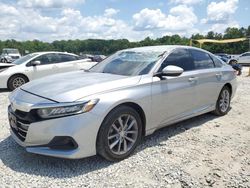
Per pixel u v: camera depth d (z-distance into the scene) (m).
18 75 9.37
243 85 11.22
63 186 3.11
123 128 3.71
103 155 3.55
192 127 5.12
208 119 5.65
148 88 3.99
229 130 4.99
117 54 5.21
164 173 3.40
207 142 4.39
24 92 3.79
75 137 3.28
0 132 4.78
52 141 3.30
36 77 9.68
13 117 3.69
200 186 3.13
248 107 6.80
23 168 3.49
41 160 3.71
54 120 3.28
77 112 3.29
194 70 4.94
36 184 3.14
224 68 5.84
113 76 4.12
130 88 3.80
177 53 4.77
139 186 3.12
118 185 3.14
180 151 4.04
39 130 3.33
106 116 3.49
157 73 4.21
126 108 3.68
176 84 4.46
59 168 3.50
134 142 3.87
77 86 3.62
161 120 4.30
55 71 10.04
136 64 4.45
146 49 4.98
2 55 32.44
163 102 4.22
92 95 3.43
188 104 4.77
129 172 3.43
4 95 8.51
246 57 28.41
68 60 10.53
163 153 3.96
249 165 3.62
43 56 10.01
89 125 3.34
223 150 4.09
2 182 3.16
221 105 5.82
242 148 4.17
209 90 5.27
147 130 4.09
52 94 3.47
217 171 3.46
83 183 3.17
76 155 3.32
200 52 5.36
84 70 5.02
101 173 3.39
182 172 3.43
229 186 3.13
